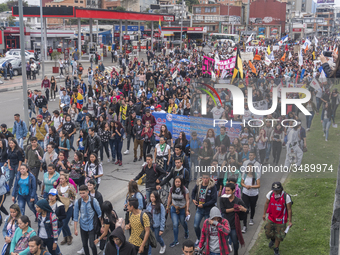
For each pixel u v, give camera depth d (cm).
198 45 7569
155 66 3841
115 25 8412
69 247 814
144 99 1716
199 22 11106
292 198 947
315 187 991
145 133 1343
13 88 2930
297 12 16738
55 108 2277
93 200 709
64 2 12712
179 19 9775
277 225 712
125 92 2303
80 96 1836
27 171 875
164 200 946
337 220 436
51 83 2514
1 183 906
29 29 5703
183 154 940
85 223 715
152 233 671
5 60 3588
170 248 788
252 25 11575
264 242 781
